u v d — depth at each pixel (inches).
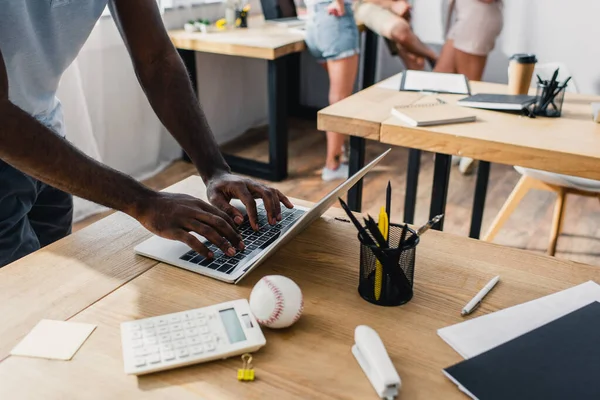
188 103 47.9
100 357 28.7
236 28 127.2
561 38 135.2
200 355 28.1
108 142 116.3
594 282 34.8
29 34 42.0
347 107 70.7
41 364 28.2
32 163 35.1
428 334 30.4
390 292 32.7
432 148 62.7
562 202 78.9
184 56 123.4
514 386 26.1
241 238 38.2
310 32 116.9
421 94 76.2
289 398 26.0
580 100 73.5
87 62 106.7
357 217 43.9
